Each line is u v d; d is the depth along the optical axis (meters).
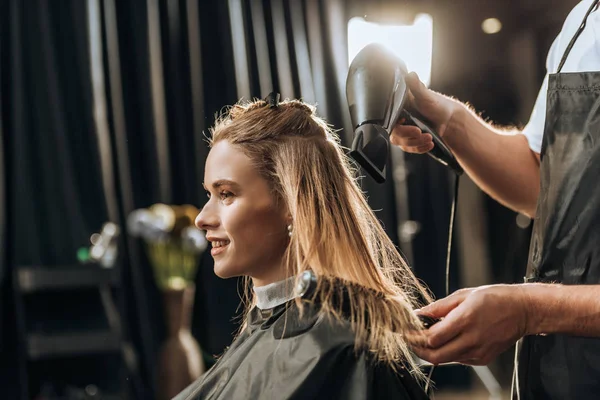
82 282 3.20
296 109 1.07
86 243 3.49
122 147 3.69
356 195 1.07
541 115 1.28
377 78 1.08
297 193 1.01
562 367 1.04
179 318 3.24
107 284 3.28
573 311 0.95
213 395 0.99
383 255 1.09
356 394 0.89
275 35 4.16
